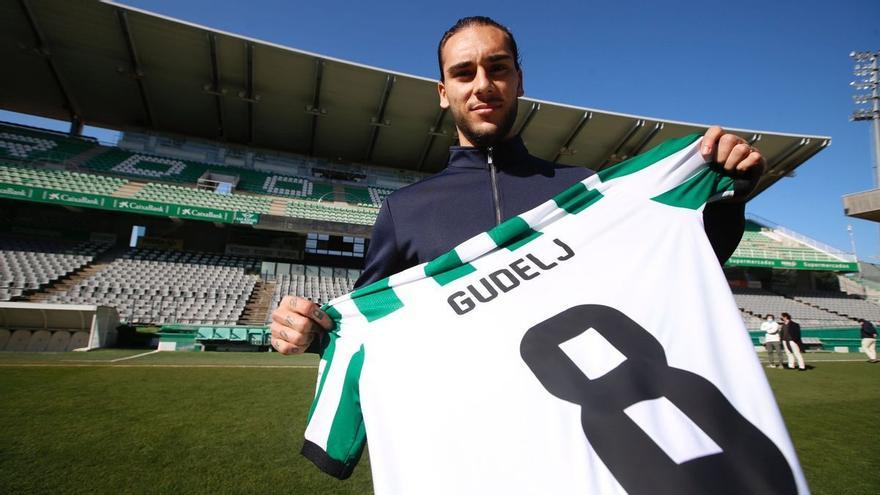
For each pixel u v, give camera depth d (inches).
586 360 34.4
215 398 168.1
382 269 47.7
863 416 163.6
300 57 567.5
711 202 43.1
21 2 476.7
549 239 43.7
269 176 759.1
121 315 438.0
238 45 546.3
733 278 835.4
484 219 45.4
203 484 87.6
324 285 597.9
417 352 39.0
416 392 36.5
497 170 48.6
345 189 794.2
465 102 47.9
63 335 349.4
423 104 654.5
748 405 29.9
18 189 470.6
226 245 638.5
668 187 45.2
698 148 45.9
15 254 482.9
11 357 266.4
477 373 36.1
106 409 143.2
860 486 95.3
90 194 500.1
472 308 40.6
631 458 28.4
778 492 26.3
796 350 328.8
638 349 34.3
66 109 660.7
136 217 606.2
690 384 31.5
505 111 47.6
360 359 40.9
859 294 879.7
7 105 649.6
